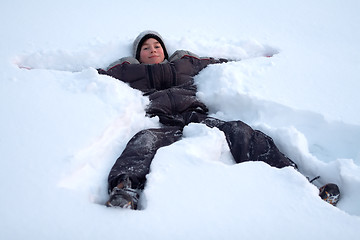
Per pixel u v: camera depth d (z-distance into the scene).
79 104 2.07
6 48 2.79
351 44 3.19
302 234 1.36
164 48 2.99
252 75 2.55
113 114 2.02
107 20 3.53
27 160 1.64
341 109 2.20
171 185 1.57
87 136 1.83
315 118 2.16
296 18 3.75
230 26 3.55
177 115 2.35
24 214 1.38
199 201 1.49
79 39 3.09
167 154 1.75
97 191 1.63
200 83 2.60
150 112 2.28
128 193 1.50
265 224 1.39
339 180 1.73
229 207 1.47
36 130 1.84
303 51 3.01
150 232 1.35
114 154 1.90
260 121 2.20
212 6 4.04
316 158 1.87
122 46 2.98
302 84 2.47
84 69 2.58
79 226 1.35
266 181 1.61
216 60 2.83
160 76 2.55
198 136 1.93
